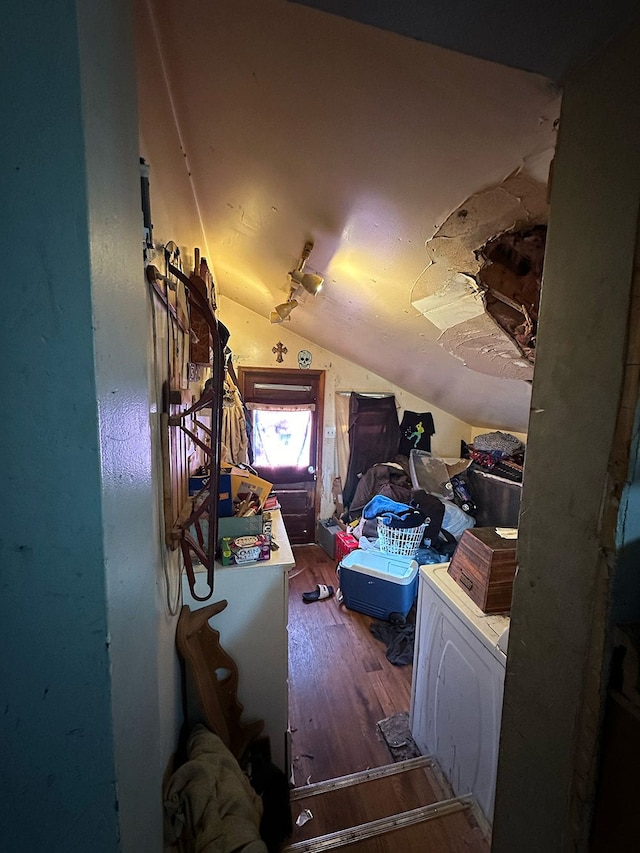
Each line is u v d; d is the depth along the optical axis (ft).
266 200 3.97
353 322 7.00
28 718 1.26
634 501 1.56
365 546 9.41
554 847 1.94
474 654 4.30
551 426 1.92
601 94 1.55
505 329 3.56
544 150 2.02
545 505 1.97
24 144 1.05
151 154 2.71
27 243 1.08
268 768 4.26
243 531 4.74
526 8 1.36
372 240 3.59
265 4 1.82
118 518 1.38
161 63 2.55
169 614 3.50
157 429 3.08
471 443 12.27
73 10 1.03
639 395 1.47
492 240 2.83
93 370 1.16
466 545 5.08
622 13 1.36
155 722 1.96
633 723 1.55
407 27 1.49
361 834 3.97
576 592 1.77
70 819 1.33
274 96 2.49
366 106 2.22
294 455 12.20
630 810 1.57
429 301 4.09
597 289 1.61
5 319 1.11
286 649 4.68
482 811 4.13
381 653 7.68
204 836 2.70
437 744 5.14
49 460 1.17
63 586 1.23
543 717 2.01
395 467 11.31
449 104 1.98
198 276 4.34
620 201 1.49
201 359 4.58
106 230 1.26
